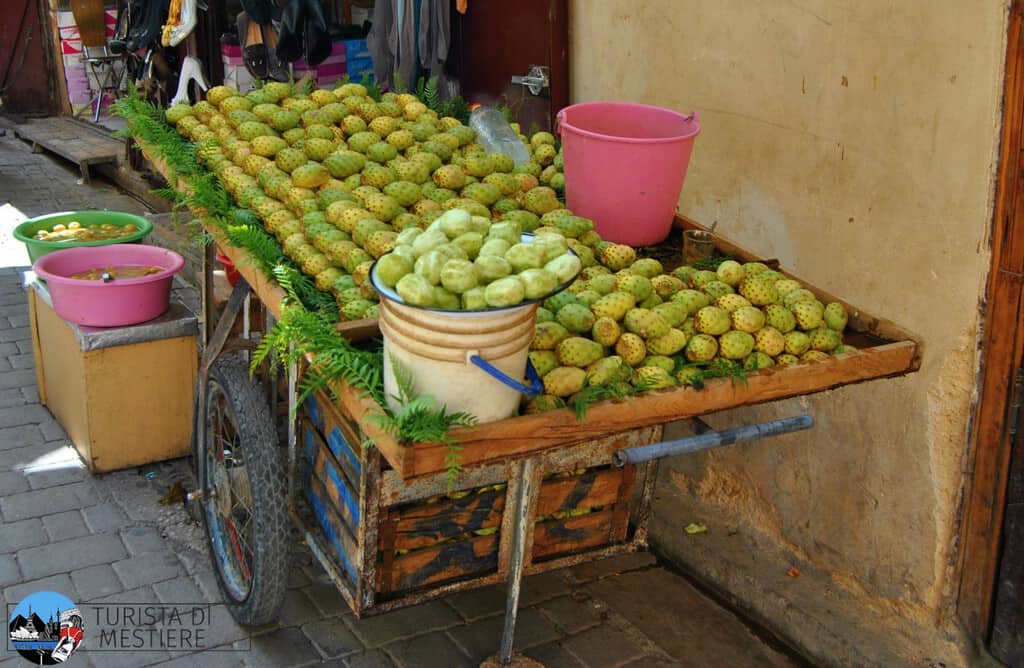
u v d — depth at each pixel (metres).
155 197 8.03
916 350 2.68
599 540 2.96
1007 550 3.02
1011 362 2.87
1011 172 2.75
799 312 2.67
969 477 3.05
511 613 2.78
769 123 3.58
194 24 6.88
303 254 2.91
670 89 4.05
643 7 4.11
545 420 2.16
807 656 3.44
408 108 3.78
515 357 2.09
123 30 8.48
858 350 2.64
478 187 3.26
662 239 3.28
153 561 3.67
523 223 3.09
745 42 3.62
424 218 2.98
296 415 2.80
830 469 3.52
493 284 2.02
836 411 3.45
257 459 2.95
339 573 2.77
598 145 3.05
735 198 3.80
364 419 2.15
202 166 3.50
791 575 3.67
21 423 4.59
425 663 3.27
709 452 4.09
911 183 3.06
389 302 2.07
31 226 4.59
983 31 2.77
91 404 4.06
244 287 3.24
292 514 3.12
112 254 4.32
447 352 2.00
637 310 2.56
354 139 3.43
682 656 3.42
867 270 3.27
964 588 3.14
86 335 3.93
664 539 4.04
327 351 2.29
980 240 2.87
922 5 2.94
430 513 2.58
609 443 2.74
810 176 3.44
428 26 5.45
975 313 2.92
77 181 8.93
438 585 2.72
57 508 3.95
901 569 3.31
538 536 2.83
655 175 3.08
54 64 11.20
